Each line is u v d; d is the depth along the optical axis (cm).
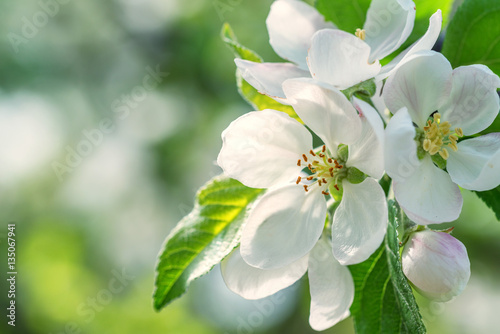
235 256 31
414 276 29
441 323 63
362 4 32
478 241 56
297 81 29
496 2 31
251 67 30
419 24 31
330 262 31
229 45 31
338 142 30
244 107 71
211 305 65
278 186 30
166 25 73
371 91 29
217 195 32
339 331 69
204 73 71
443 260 29
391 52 30
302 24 32
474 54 31
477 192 30
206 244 31
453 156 30
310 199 30
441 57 29
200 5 70
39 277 68
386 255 30
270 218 30
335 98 29
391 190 30
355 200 30
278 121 30
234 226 31
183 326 58
